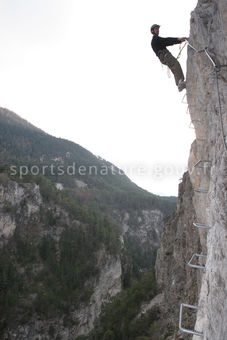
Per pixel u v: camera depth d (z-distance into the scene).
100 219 126.56
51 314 93.94
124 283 120.75
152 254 177.50
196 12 7.80
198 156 8.69
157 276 43.31
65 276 103.25
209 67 7.41
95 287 106.25
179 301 24.14
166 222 39.75
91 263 108.44
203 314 6.66
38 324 91.44
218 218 6.39
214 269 6.23
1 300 90.19
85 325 99.94
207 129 7.93
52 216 115.00
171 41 9.10
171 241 35.59
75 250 108.88
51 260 105.12
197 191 8.82
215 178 6.79
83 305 100.81
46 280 101.38
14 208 109.00
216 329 5.75
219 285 5.91
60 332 94.25
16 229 107.81
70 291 100.56
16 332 88.06
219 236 6.24
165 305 31.05
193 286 18.78
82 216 119.00
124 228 196.12
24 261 102.88
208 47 7.46
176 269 26.94
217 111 6.98
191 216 22.33
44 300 94.69
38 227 112.25
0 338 85.88
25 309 91.56
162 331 28.84
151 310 38.50
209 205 7.41
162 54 9.33
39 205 115.00
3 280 93.56
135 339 34.69
